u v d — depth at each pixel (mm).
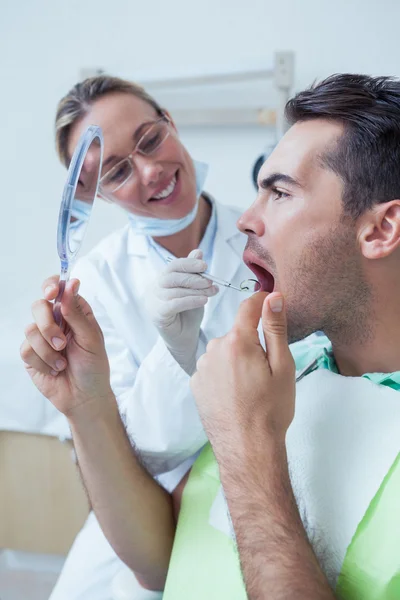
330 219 772
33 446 1757
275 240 812
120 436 989
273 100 2090
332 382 847
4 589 1889
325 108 778
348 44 2008
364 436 781
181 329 1080
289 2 2014
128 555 998
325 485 778
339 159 762
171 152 1288
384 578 680
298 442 828
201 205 1492
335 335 840
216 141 2156
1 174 2301
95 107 1273
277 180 803
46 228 2289
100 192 1312
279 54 1954
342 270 785
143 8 2121
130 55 2166
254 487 692
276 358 724
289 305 828
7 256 2326
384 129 744
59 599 1140
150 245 1429
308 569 646
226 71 2039
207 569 863
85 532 1308
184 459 1122
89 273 1443
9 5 2191
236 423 716
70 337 912
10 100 2256
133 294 1404
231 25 2072
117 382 1326
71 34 2182
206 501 931
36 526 1820
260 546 666
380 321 799
